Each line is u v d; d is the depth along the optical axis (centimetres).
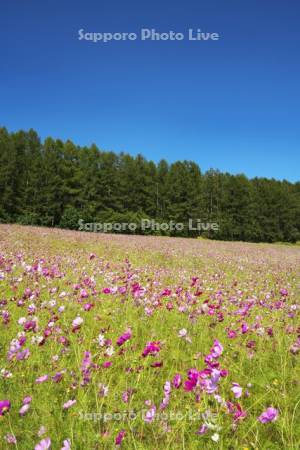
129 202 5956
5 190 4722
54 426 239
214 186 6500
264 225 6656
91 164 5650
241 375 328
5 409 221
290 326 469
